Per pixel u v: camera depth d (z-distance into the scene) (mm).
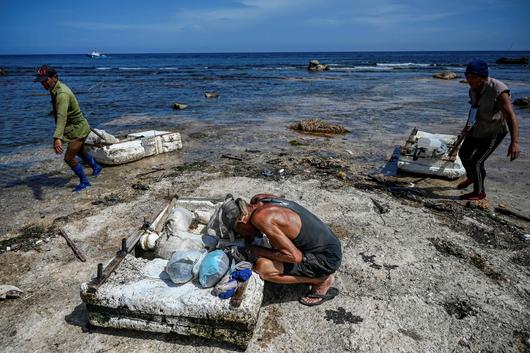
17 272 3854
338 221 4805
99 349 2812
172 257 2922
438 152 6344
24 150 8773
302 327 3021
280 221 2893
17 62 82938
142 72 42000
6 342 2922
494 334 2963
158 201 5488
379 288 3512
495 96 4695
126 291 2797
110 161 7234
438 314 3176
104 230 4660
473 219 4895
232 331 2682
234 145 8969
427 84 25859
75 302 3371
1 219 5109
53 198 5820
